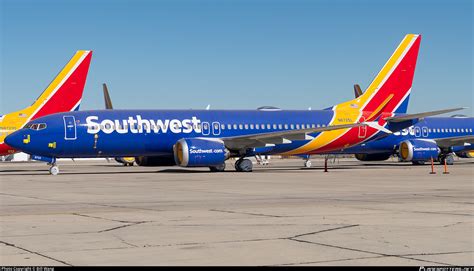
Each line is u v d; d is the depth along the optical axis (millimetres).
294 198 20172
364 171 43125
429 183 28250
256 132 45094
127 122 41688
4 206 17703
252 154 44562
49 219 14375
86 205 17984
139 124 41906
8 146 44000
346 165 59688
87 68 46000
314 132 45531
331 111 48250
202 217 14656
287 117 46562
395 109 50375
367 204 17812
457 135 57438
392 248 10156
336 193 22281
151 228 12680
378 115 49125
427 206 17094
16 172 46562
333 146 47656
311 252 9828
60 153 40531
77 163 85688
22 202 19031
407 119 49344
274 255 9578
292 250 10016
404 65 50688
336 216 14688
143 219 14305
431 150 53312
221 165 42906
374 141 52094
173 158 46750
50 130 40062
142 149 42281
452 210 15977
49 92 45188
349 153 52531
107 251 9992
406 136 54812
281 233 11867
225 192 23125
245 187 26047
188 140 41281
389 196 20766
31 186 27328
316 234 11719
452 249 10039
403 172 41000
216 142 41719
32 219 14375
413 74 51031
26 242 10914
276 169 49500
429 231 12055
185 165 40750
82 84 45938
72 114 41125
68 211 16250
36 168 58844
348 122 48031
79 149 40781
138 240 11094
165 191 23828
